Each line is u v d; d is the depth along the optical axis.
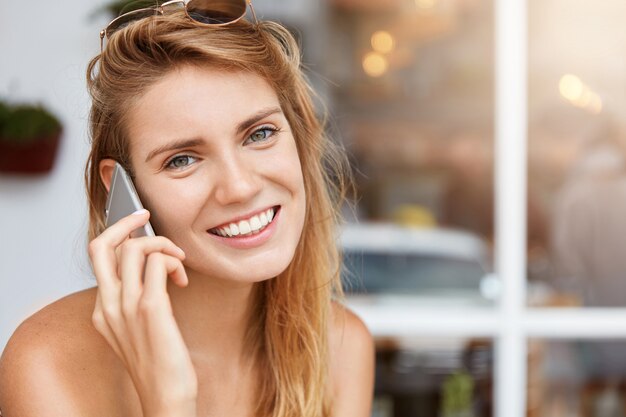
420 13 4.20
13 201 2.91
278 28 1.42
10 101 2.87
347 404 1.66
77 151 2.89
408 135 4.17
